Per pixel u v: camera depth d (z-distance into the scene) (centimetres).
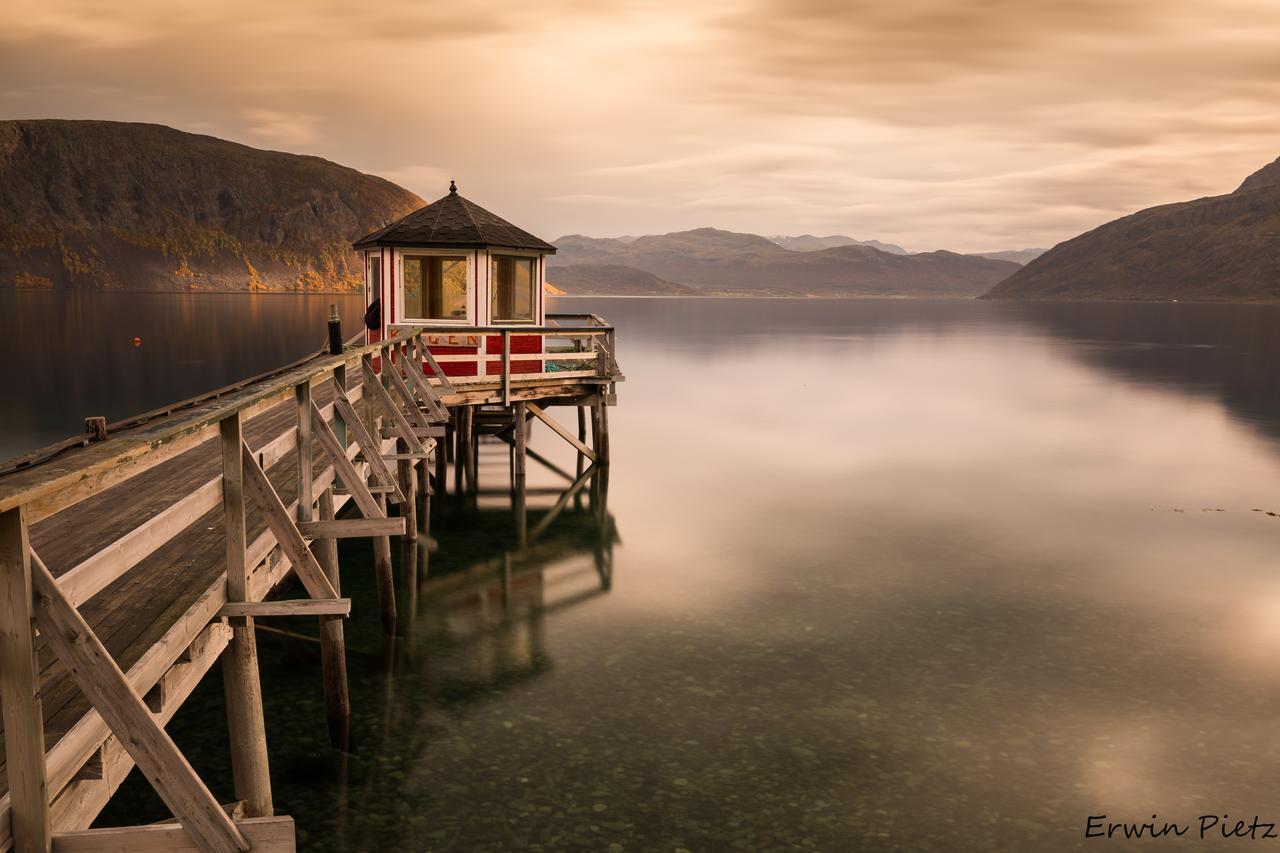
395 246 2036
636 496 2250
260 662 1182
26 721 375
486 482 2391
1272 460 2877
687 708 1082
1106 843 829
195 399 1334
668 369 6100
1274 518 2100
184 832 406
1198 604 1495
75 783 468
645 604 1459
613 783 910
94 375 5334
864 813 867
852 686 1154
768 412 3906
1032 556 1761
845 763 959
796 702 1105
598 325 2606
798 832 834
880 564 1695
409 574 1602
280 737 991
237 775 729
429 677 1159
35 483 347
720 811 864
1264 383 5419
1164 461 2836
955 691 1145
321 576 696
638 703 1093
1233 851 820
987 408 4128
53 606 384
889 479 2498
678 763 952
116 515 912
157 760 399
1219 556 1783
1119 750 1001
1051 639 1329
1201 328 13650
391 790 889
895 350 8338
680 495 2266
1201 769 964
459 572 1620
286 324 10669
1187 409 4159
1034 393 4784
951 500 2247
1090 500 2272
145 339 8194
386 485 1046
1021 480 2511
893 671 1204
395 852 791
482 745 983
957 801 892
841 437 3244
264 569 822
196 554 781
